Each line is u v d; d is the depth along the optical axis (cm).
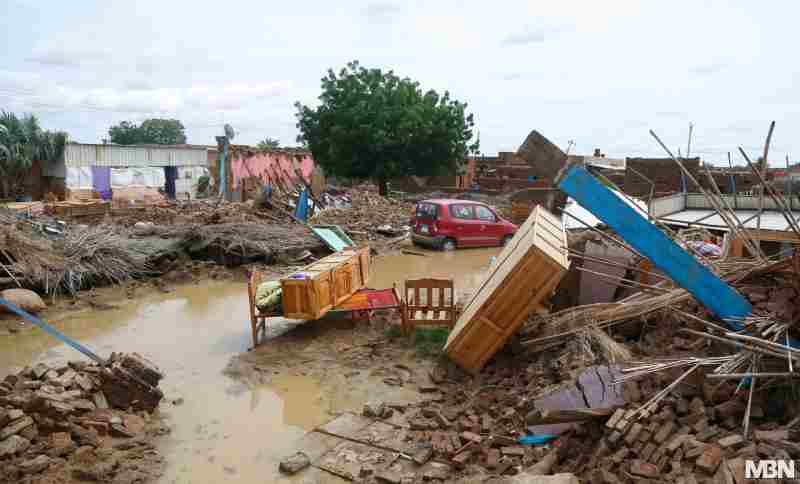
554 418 522
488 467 520
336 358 862
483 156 4975
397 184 4681
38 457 533
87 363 710
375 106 3466
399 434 618
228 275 1473
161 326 1056
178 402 719
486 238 1933
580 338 684
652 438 456
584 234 1054
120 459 566
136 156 3428
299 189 3228
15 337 982
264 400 729
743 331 546
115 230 1653
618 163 2706
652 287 743
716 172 2406
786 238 950
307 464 562
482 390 708
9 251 1197
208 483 538
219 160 3036
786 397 462
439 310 938
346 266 1030
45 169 3016
